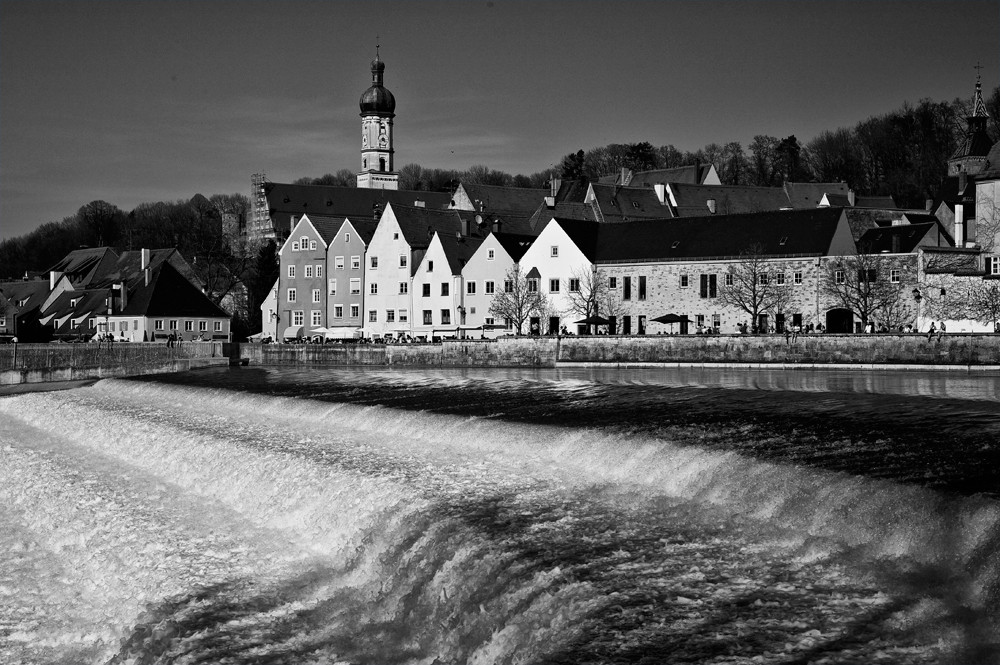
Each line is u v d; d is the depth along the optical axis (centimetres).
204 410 7225
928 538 2661
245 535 3959
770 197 18812
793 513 3069
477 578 2867
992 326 10238
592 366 11038
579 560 2836
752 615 2355
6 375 12850
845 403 5634
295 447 5097
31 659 3086
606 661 2206
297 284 15950
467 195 19562
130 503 4584
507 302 13425
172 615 3089
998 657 2025
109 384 9688
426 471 4262
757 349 10125
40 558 4056
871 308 11050
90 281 19200
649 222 13425
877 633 2198
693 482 3575
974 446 3778
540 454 4469
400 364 12150
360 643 2742
